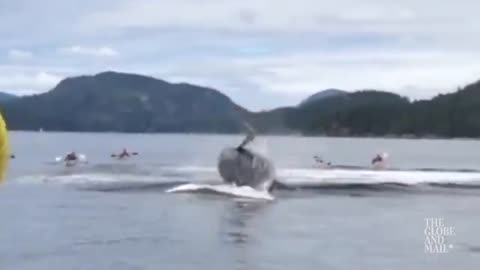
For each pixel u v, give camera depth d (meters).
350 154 110.06
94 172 53.53
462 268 18.05
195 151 119.25
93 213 28.52
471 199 36.38
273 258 19.11
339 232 24.12
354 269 17.75
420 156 109.06
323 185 43.09
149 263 18.11
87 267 17.47
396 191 40.38
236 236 23.02
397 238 22.92
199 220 26.88
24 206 30.77
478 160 92.88
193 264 18.00
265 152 39.47
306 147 151.25
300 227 25.31
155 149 132.12
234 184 38.88
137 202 32.84
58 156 84.31
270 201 34.25
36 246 20.45
